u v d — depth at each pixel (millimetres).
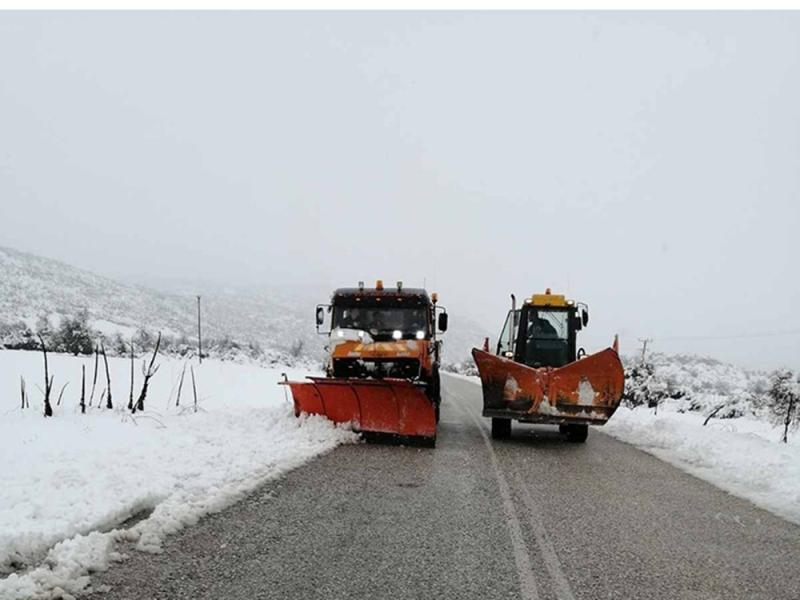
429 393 12125
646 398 23234
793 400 18453
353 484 7504
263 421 11023
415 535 5621
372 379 10422
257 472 7688
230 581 4402
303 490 7098
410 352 11727
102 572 4441
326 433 10516
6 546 4562
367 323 12875
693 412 21047
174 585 4285
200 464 7566
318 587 4363
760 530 6266
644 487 8117
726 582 4754
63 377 18594
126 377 20359
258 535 5434
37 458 7219
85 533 5137
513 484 7953
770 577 4895
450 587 4445
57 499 5727
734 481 8750
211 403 16109
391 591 4336
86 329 36312
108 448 8039
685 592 4523
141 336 43938
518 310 13781
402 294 13031
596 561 5117
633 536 5871
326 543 5301
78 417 10664
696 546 5637
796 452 10344
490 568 4855
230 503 6395
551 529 5992
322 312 13102
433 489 7457
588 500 7266
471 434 12734
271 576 4523
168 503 5945
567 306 13359
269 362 43031
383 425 10891
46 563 4426
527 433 13430
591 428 14648
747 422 17953
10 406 12766
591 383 11266
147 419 10859
